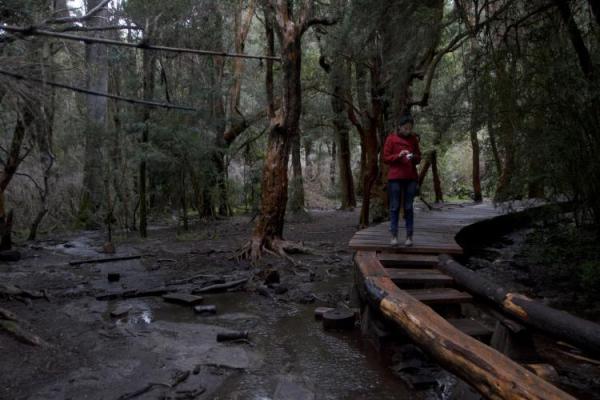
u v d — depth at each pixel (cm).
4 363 449
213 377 436
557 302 685
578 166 687
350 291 700
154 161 1463
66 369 446
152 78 1391
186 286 812
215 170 1755
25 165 1418
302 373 447
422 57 1338
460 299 540
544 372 423
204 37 1558
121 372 440
